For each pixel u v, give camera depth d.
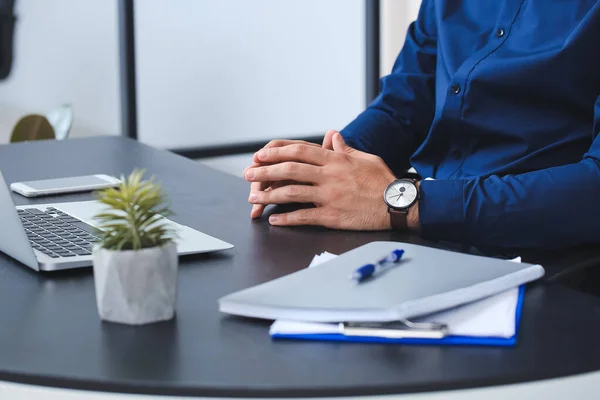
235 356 0.85
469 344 0.87
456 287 0.95
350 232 1.38
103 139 2.33
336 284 0.98
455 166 1.84
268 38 5.02
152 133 4.80
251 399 0.78
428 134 1.94
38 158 2.04
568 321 0.94
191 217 1.47
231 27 4.90
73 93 4.59
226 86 4.95
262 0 4.96
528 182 1.37
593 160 1.39
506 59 1.71
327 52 5.20
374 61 5.31
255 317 0.96
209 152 4.92
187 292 1.06
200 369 0.82
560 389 0.82
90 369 0.82
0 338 0.90
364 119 1.97
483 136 1.78
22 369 0.82
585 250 1.36
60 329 0.93
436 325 0.88
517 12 1.76
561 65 1.65
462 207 1.35
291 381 0.79
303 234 1.36
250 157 5.08
